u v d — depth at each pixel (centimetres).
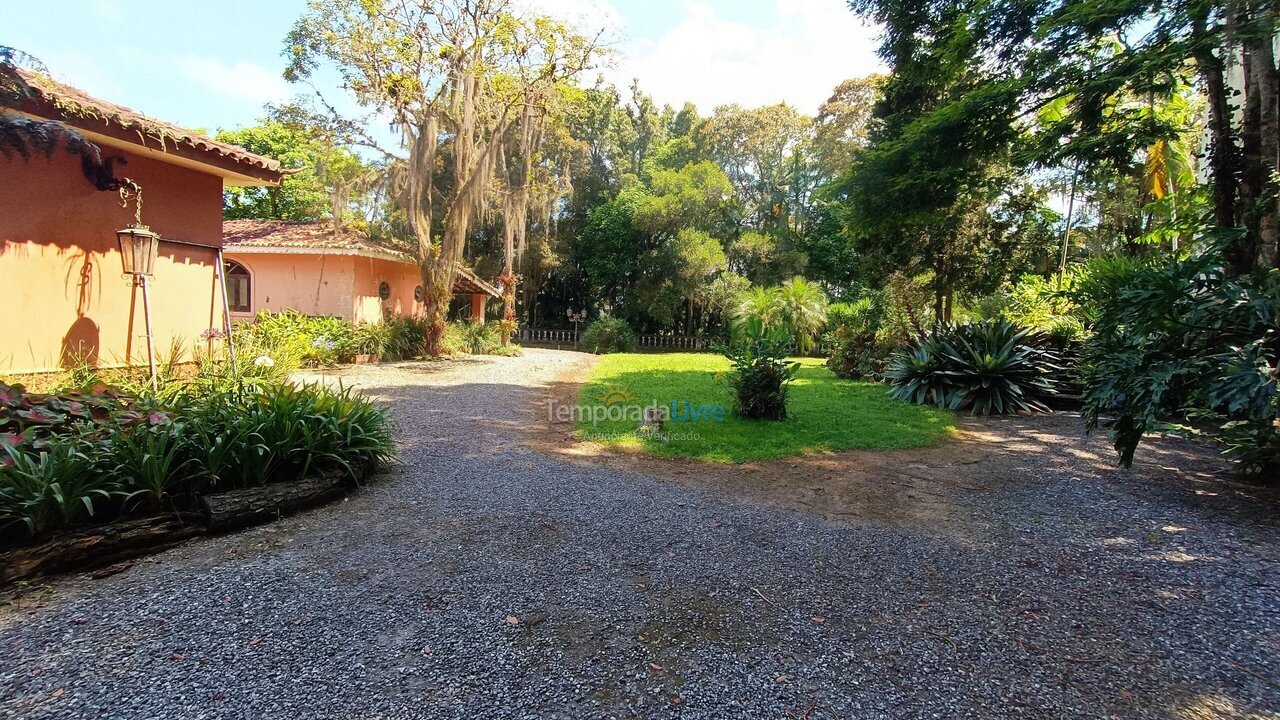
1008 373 852
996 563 316
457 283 1839
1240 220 671
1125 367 427
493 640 230
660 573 296
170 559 295
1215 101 712
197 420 352
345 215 1706
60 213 612
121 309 675
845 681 209
